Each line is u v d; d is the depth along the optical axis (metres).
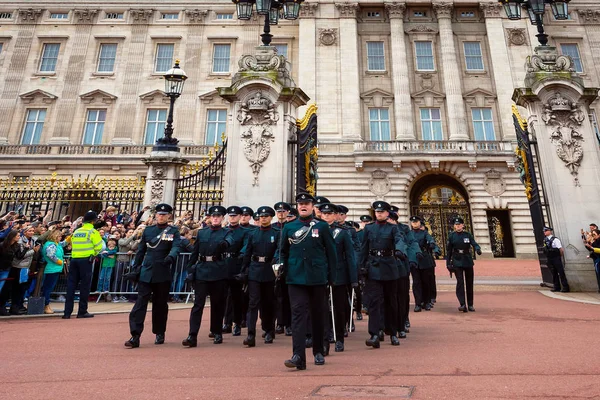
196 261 6.26
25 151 30.41
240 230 6.82
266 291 6.11
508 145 28.38
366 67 32.38
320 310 4.72
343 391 3.49
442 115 30.92
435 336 6.27
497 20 32.69
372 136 30.89
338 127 30.06
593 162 11.72
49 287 9.09
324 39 32.16
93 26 33.97
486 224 27.53
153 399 3.34
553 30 32.66
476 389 3.51
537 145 12.26
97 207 23.53
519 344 5.42
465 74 31.94
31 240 9.06
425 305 9.30
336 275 5.13
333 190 28.47
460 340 5.87
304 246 4.79
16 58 32.97
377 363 4.62
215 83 32.50
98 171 29.89
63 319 8.09
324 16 32.97
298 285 4.65
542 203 12.25
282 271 4.80
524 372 4.06
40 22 33.94
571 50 32.59
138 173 29.66
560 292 10.99
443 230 28.80
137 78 32.50
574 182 11.62
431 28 33.12
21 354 5.10
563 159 11.80
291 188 10.20
